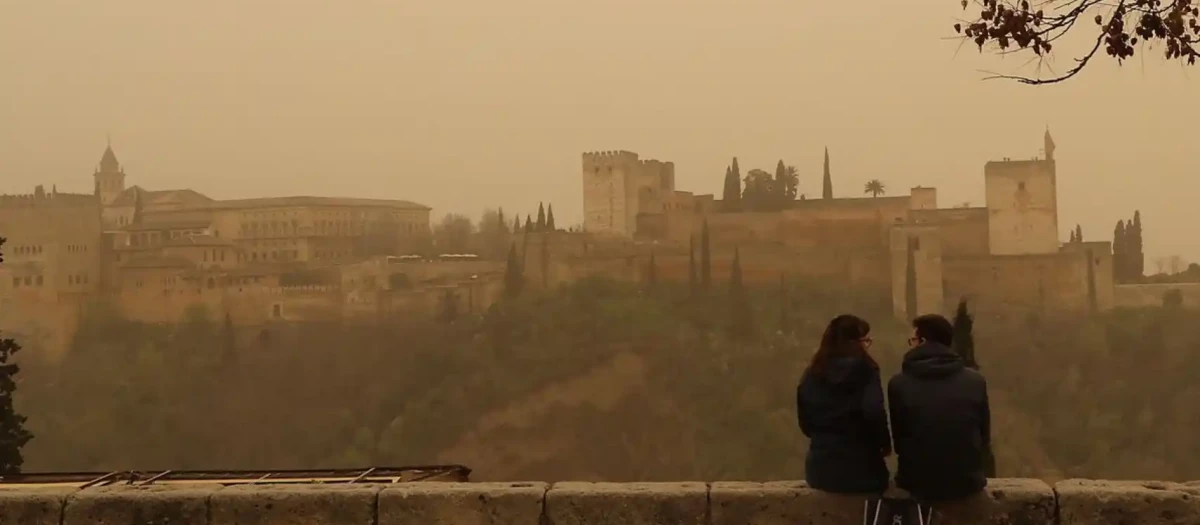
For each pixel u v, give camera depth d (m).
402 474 7.85
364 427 92.75
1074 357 92.12
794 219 115.31
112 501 5.93
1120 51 7.89
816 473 5.58
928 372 5.42
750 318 100.12
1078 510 5.45
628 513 5.75
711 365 92.50
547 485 6.00
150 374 99.81
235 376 101.00
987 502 5.49
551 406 89.44
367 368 99.88
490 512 5.83
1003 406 88.00
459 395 91.44
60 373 100.81
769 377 92.62
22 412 93.62
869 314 104.62
